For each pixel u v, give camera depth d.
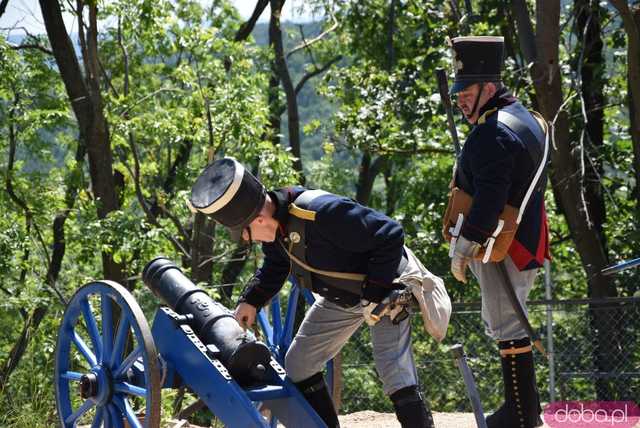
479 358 8.38
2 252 14.80
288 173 15.35
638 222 11.67
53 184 18.62
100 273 18.50
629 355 7.97
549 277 7.96
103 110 15.93
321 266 4.15
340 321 4.43
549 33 10.23
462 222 4.38
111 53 18.73
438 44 12.91
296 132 21.25
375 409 8.62
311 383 4.56
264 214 4.12
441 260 15.55
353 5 17.38
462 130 13.48
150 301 14.08
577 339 8.18
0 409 6.30
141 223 14.54
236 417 4.38
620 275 12.04
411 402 4.21
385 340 4.25
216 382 4.47
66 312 5.20
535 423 4.68
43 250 17.61
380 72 15.32
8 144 18.53
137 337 4.57
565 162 11.25
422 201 20.09
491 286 4.62
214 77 16.30
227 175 4.10
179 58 17.48
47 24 15.86
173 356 4.75
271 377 4.68
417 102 13.17
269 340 5.52
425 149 14.14
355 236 4.00
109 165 15.72
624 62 12.35
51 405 6.41
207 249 16.47
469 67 4.50
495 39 4.50
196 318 4.83
